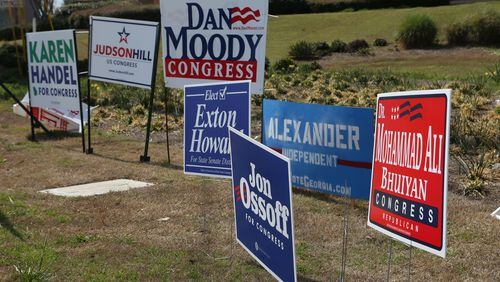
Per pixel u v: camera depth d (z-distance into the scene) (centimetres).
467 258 606
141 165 1077
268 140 899
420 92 414
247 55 972
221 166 700
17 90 2341
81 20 4469
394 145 445
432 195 406
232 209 774
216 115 700
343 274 549
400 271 579
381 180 462
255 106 1619
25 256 616
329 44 3481
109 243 659
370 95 1562
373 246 642
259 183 461
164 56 1057
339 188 817
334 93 1662
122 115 1625
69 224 729
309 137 844
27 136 1431
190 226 714
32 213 764
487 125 1148
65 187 936
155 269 588
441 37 3516
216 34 995
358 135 795
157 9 4728
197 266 594
